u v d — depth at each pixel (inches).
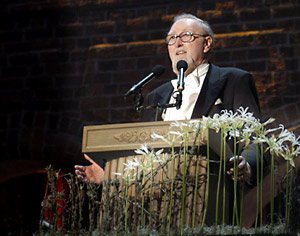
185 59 172.1
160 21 330.0
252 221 154.8
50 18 354.6
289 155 118.1
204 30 176.7
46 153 335.6
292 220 113.0
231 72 169.0
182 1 327.0
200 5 322.7
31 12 356.8
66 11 351.6
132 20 335.9
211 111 161.3
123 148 123.8
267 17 310.5
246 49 308.8
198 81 168.7
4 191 351.6
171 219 113.8
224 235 106.8
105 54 336.2
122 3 337.1
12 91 349.1
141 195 118.7
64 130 335.9
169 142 115.5
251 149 141.7
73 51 345.1
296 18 305.9
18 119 343.3
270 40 306.2
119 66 331.9
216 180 121.2
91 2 343.3
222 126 116.2
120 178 124.2
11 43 357.1
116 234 112.4
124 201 119.0
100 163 137.9
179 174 115.3
